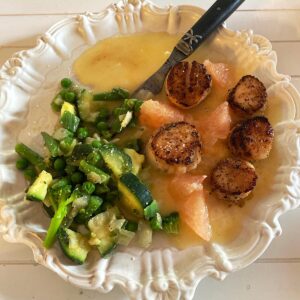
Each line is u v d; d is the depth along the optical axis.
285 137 0.28
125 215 0.28
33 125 0.31
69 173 0.28
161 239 0.27
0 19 0.36
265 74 0.31
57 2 0.37
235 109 0.30
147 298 0.24
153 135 0.28
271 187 0.28
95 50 0.33
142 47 0.33
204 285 0.27
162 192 0.28
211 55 0.33
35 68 0.32
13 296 0.27
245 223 0.27
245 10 0.36
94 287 0.25
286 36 0.35
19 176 0.29
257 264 0.27
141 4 0.33
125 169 0.28
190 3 0.37
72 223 0.27
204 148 0.29
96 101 0.31
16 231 0.26
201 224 0.26
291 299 0.26
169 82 0.30
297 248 0.28
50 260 0.25
